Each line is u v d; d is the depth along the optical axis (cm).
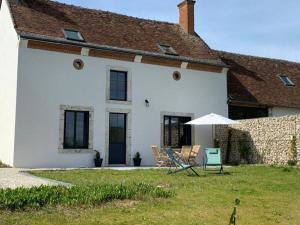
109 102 1834
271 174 1339
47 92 1686
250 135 1916
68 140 1736
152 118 1950
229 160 2027
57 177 1178
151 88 1959
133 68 1919
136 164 1866
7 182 1036
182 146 1950
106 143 1812
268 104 2288
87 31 1891
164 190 853
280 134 1755
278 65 2752
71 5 2027
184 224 596
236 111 2238
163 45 2088
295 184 1070
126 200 749
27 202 666
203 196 836
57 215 617
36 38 1645
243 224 620
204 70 2131
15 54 1664
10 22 1742
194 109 2077
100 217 615
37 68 1669
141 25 2186
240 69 2478
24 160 1616
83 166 1748
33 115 1647
